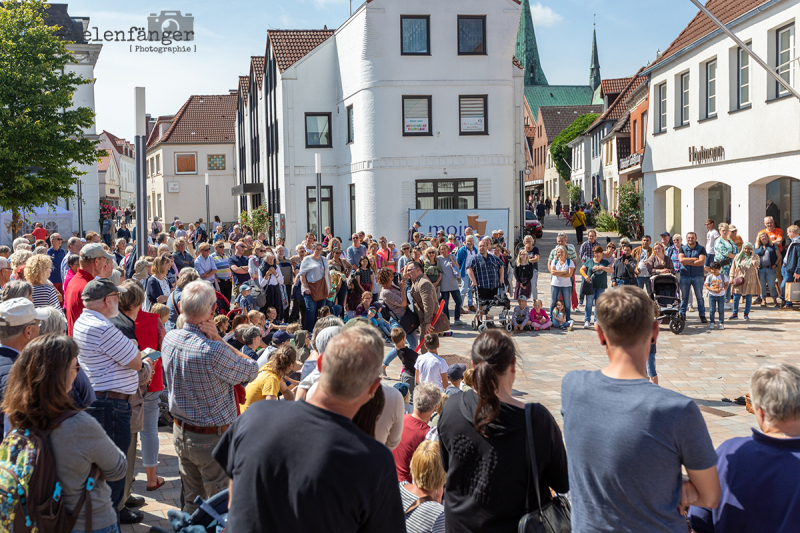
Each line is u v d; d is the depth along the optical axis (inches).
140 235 378.9
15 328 166.6
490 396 126.8
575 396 114.9
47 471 132.9
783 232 740.7
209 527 139.2
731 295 690.8
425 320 449.1
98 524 141.6
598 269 589.9
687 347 505.0
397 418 169.3
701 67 858.1
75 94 1498.5
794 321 595.5
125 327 212.2
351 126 1135.0
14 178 968.9
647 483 104.7
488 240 580.4
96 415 187.9
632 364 112.8
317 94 1187.3
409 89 1045.2
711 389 391.9
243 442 103.3
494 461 126.0
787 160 692.7
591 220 1843.0
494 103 1059.3
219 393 187.8
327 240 786.2
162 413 311.1
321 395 105.0
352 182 1117.7
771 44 709.9
